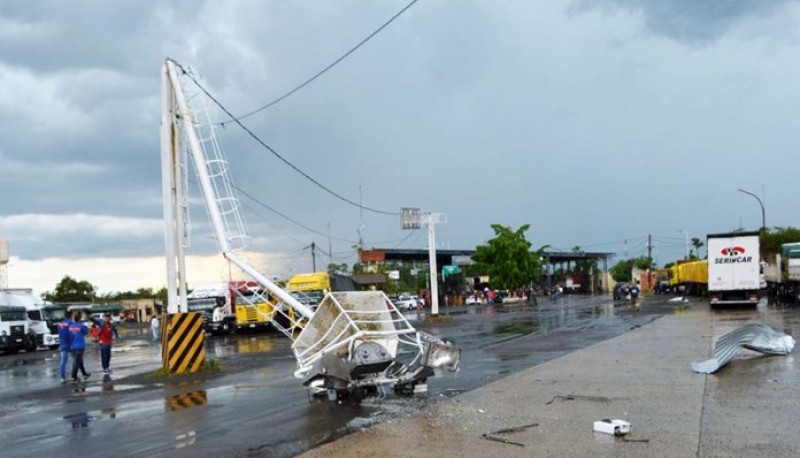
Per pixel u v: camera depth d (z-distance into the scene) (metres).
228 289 41.69
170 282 18.12
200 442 9.12
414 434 8.62
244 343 31.89
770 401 9.64
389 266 98.19
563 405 10.04
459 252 90.00
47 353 35.97
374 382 11.62
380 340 12.45
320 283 38.38
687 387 11.10
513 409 9.91
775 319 25.97
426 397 11.60
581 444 7.76
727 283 36.50
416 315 50.00
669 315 32.53
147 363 23.31
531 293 77.75
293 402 12.00
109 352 19.56
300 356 12.51
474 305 73.69
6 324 35.78
